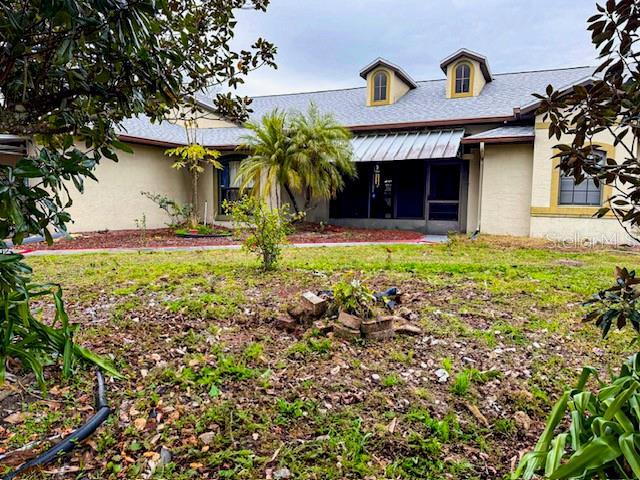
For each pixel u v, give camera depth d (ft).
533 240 39.27
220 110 13.57
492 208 43.88
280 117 45.96
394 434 8.79
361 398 10.18
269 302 16.99
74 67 8.59
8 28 7.02
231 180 54.13
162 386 10.30
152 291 18.34
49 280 20.27
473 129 48.42
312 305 14.43
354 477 7.52
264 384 10.59
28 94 8.61
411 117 51.83
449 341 13.69
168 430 8.64
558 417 6.89
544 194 40.93
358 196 55.11
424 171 51.88
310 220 56.29
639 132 6.61
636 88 6.30
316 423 9.09
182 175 54.65
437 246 35.86
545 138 40.52
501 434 9.05
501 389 10.82
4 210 6.67
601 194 38.91
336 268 24.30
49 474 7.19
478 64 53.31
